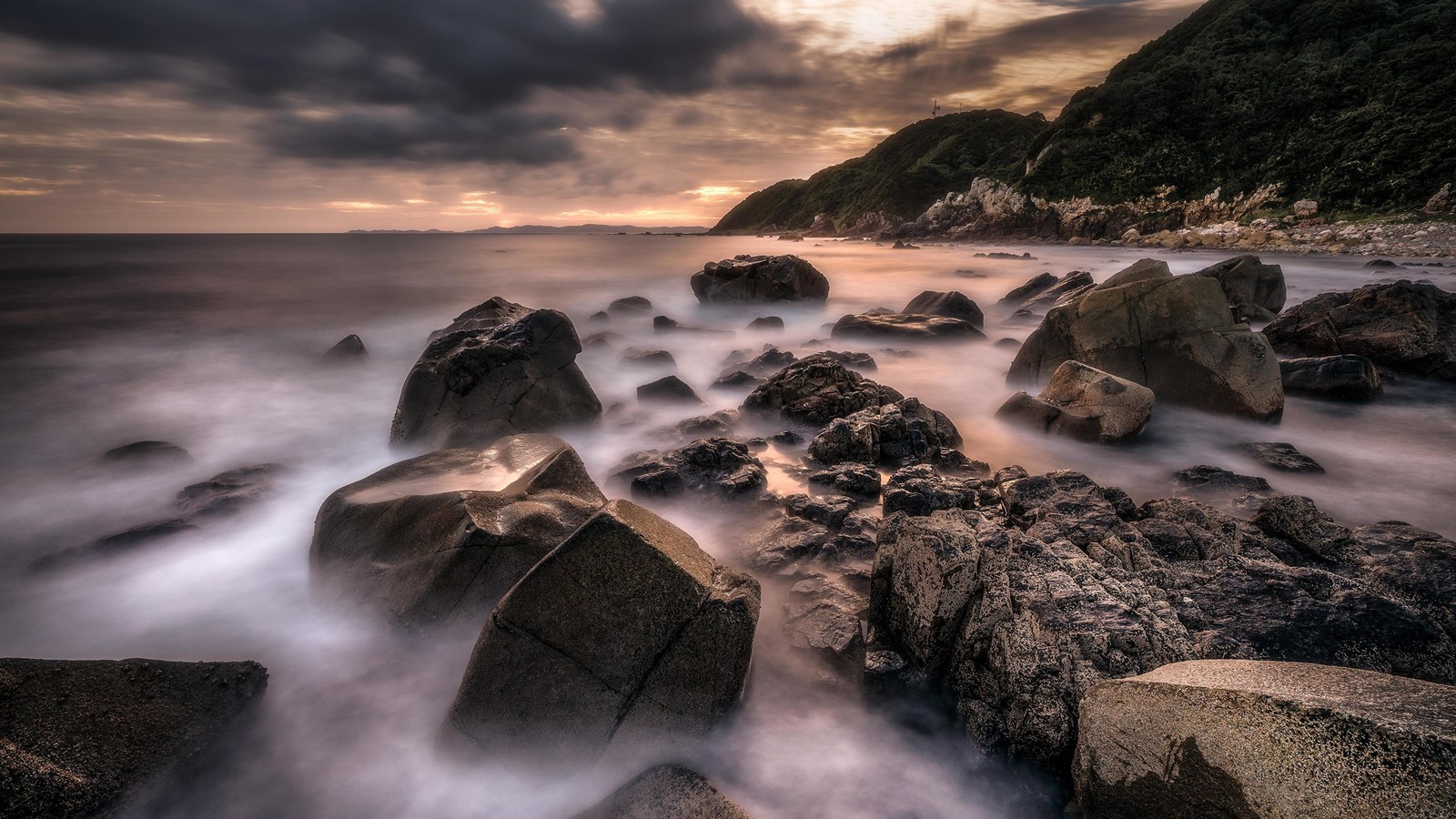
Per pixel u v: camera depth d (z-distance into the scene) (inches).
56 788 151.0
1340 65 2588.6
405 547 233.6
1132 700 145.6
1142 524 264.1
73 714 167.2
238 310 1138.0
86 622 249.4
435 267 2110.0
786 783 174.9
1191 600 207.6
